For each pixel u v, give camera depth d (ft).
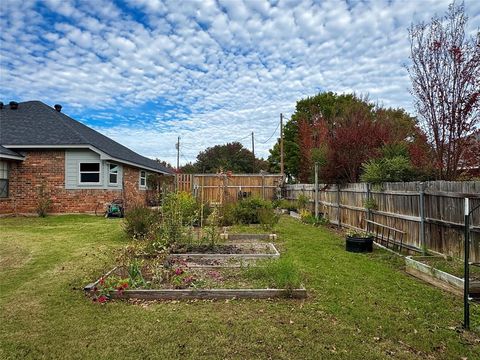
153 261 16.97
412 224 20.99
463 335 10.24
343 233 30.48
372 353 9.18
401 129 35.58
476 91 19.29
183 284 14.16
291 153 92.43
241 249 22.49
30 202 44.80
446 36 20.31
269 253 21.11
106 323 10.91
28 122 48.88
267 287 14.10
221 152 127.95
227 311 11.88
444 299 13.15
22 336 10.04
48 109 53.93
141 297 13.10
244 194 57.98
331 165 35.58
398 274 16.67
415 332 10.37
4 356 8.98
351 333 10.28
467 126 19.84
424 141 22.09
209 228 26.23
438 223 18.22
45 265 18.02
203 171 125.39
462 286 13.42
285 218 43.86
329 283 14.96
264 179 61.46
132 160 54.80
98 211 45.85
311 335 10.12
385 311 11.91
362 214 28.81
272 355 9.05
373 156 31.07
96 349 9.34
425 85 21.22
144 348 9.39
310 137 62.54
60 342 9.71
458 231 16.69
